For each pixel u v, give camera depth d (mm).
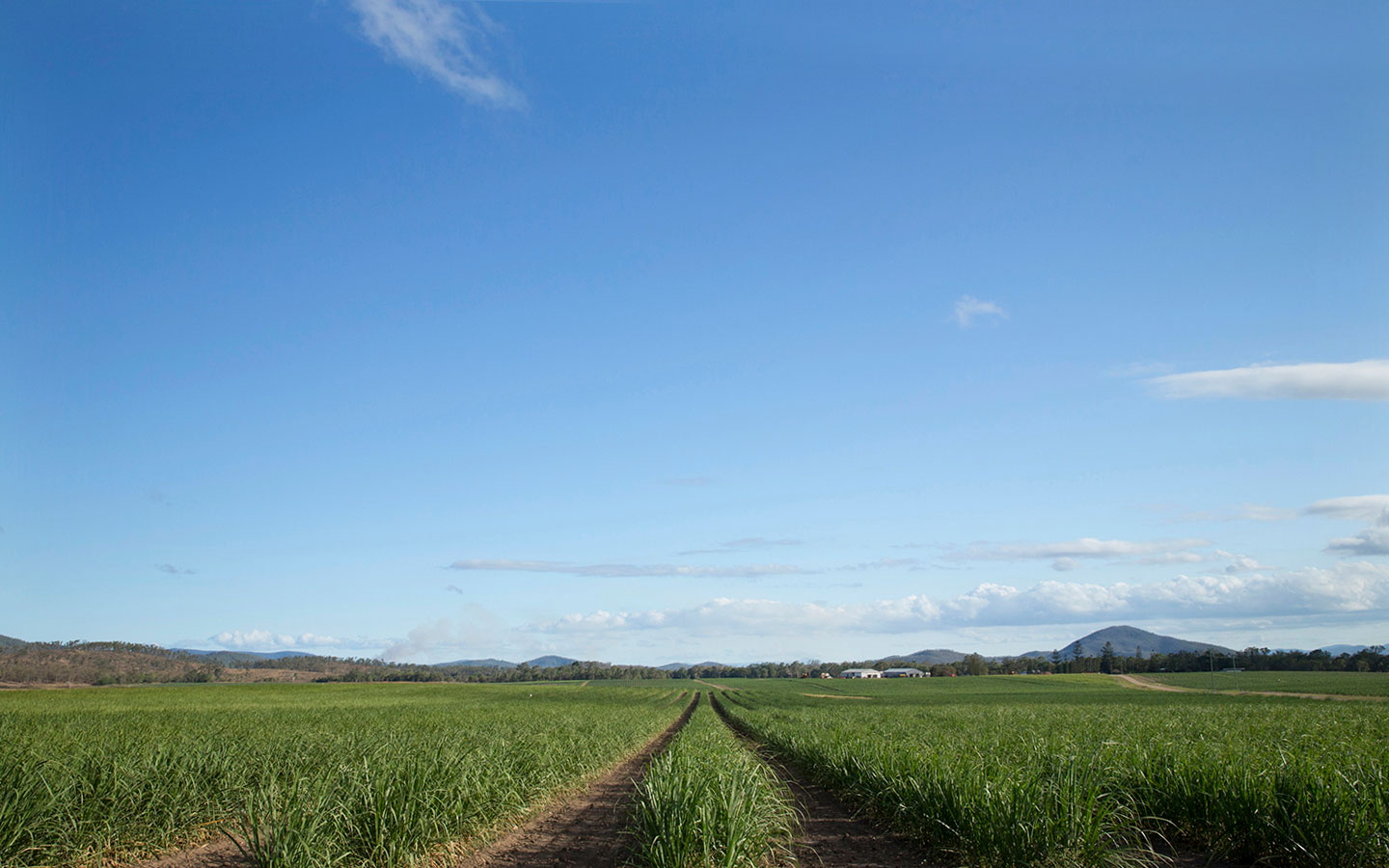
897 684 150125
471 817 12188
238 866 10938
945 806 11586
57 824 10148
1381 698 67062
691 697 108750
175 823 11680
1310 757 13398
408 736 21172
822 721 34781
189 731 25406
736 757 14367
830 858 11859
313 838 8961
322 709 49625
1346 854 9484
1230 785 11477
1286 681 113438
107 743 16469
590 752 23031
